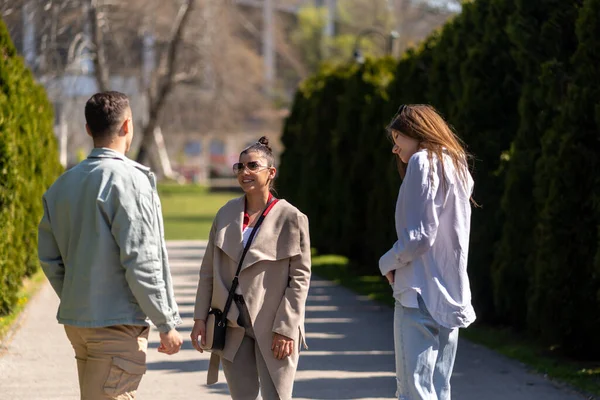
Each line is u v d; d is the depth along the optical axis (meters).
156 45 55.00
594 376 11.92
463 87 16.88
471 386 11.38
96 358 6.57
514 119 16.44
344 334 15.24
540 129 14.33
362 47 96.50
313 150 29.34
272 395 7.72
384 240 23.17
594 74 12.70
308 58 103.44
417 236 7.07
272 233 7.81
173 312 6.66
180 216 53.00
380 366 12.53
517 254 14.90
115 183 6.43
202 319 7.88
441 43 18.42
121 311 6.48
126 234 6.35
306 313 17.77
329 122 29.09
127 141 6.81
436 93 18.45
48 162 23.16
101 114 6.64
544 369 12.38
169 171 91.25
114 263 6.46
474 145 16.42
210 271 8.00
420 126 7.39
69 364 12.22
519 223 14.86
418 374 7.25
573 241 12.97
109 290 6.47
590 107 12.68
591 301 12.93
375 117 25.67
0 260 14.73
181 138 87.75
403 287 7.30
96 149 6.66
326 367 12.45
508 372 12.26
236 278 7.76
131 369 6.61
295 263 7.82
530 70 14.81
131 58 55.03
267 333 7.73
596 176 12.74
